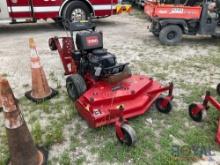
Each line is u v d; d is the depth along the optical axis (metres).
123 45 7.40
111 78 3.77
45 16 8.53
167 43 7.45
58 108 4.14
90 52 4.05
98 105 3.53
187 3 7.35
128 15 12.02
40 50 6.91
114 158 3.13
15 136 2.73
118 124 3.17
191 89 4.81
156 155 3.16
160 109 4.01
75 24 4.38
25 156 2.85
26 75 5.38
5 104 2.60
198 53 6.82
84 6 8.91
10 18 8.06
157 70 5.66
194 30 7.65
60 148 3.29
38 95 4.39
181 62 6.14
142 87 3.88
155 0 7.71
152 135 3.53
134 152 3.20
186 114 4.01
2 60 6.20
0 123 3.77
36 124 3.64
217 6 7.46
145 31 9.09
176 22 7.31
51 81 5.11
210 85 4.99
